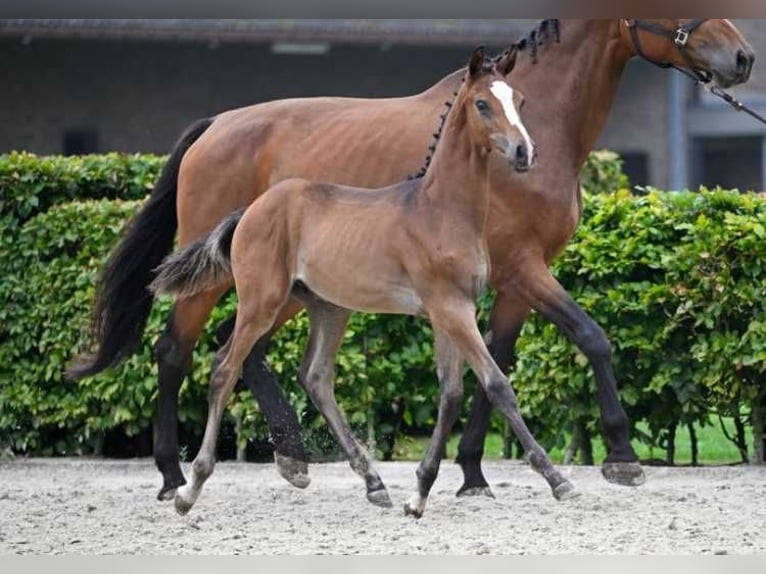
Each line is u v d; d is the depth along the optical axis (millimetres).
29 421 15562
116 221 15062
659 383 13680
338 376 14438
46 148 27500
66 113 27516
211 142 12961
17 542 10234
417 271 10781
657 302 13656
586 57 11844
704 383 13672
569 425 14398
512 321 12031
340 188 11383
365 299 11133
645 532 10289
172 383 12797
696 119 31984
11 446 15648
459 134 10664
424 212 10805
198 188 12898
